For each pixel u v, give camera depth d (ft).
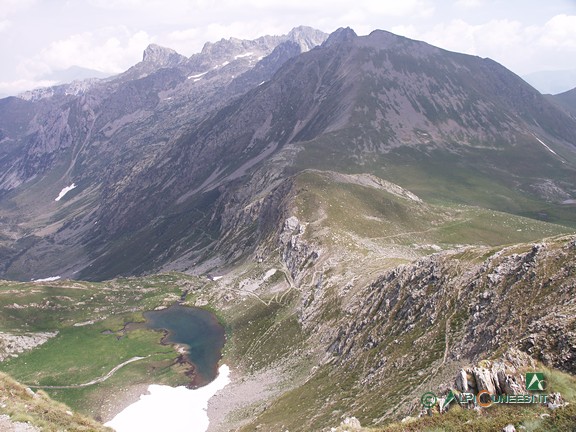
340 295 453.17
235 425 326.44
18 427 117.08
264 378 406.41
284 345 454.81
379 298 352.90
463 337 228.84
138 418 390.21
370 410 205.98
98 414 400.88
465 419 119.24
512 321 203.62
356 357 308.40
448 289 280.72
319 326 434.71
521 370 131.64
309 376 349.00
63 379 467.11
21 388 140.67
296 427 241.35
